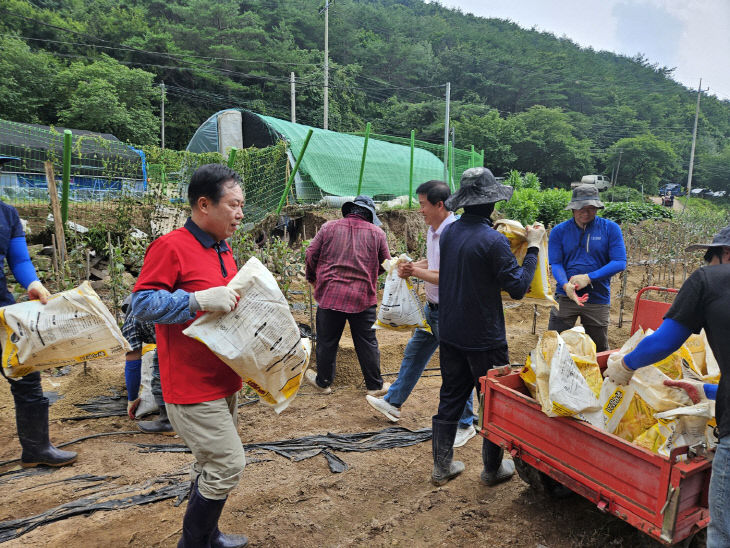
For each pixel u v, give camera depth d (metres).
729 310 1.93
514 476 3.47
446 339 3.21
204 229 2.28
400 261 3.83
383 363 5.80
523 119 72.25
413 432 4.10
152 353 4.01
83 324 2.75
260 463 3.56
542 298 3.28
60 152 7.23
